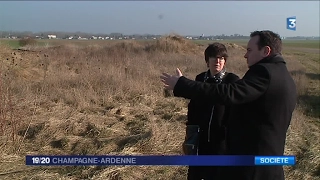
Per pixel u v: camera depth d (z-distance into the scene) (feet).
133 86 27.91
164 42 72.90
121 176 13.50
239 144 6.93
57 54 49.52
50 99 24.25
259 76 6.58
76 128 18.51
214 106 9.37
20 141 16.38
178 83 6.79
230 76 9.55
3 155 14.96
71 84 28.48
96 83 28.30
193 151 9.34
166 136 17.40
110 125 19.61
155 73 35.42
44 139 17.02
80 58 46.60
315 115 25.52
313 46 213.05
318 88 37.91
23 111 19.85
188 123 9.96
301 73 48.34
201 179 9.25
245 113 6.86
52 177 13.24
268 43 6.91
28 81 29.68
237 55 80.38
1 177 13.25
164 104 25.00
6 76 26.30
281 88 6.60
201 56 69.15
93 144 16.61
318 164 15.62
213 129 9.38
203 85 6.56
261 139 6.68
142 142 16.44
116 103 24.34
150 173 14.10
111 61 44.39
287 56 102.89
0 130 16.58
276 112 6.61
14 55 36.50
